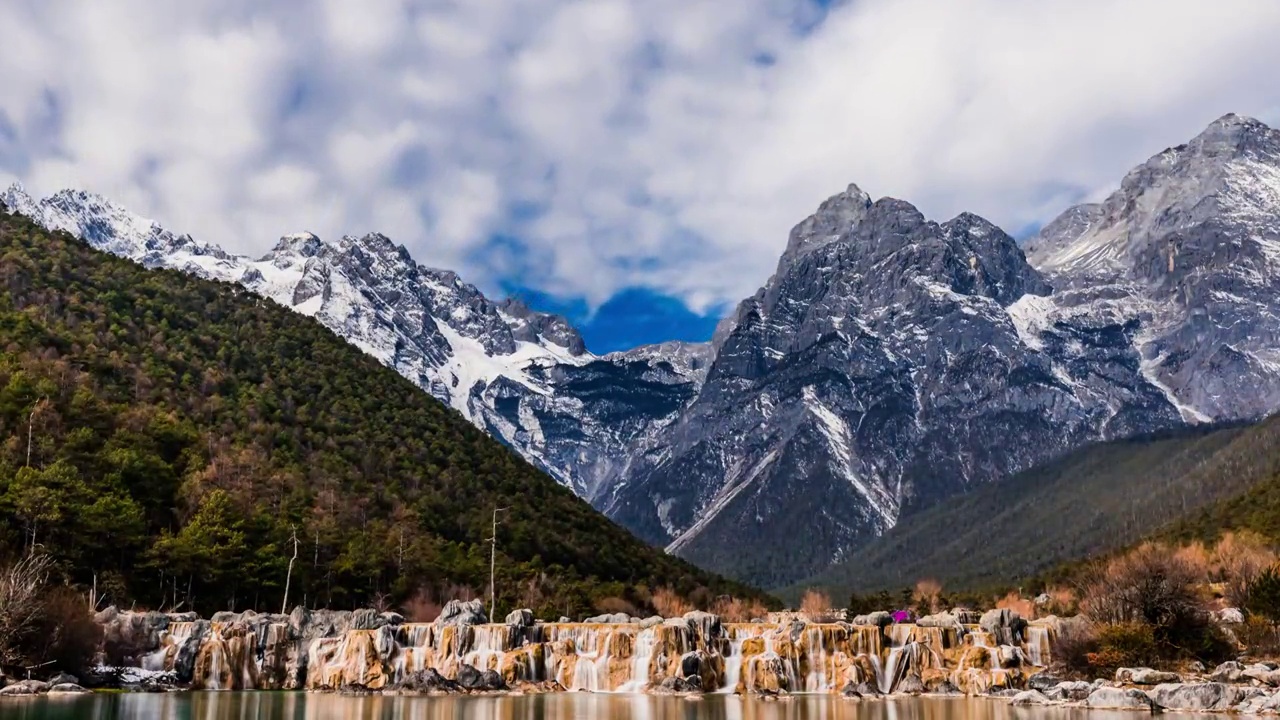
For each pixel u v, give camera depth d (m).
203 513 178.50
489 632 148.62
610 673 144.00
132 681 140.50
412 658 148.12
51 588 145.62
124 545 168.75
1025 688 134.50
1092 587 172.00
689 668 140.25
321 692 141.25
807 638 142.75
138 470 186.50
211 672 146.75
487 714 116.25
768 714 116.31
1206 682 119.81
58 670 134.88
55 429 187.25
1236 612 151.75
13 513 157.75
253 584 177.25
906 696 134.38
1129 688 119.81
